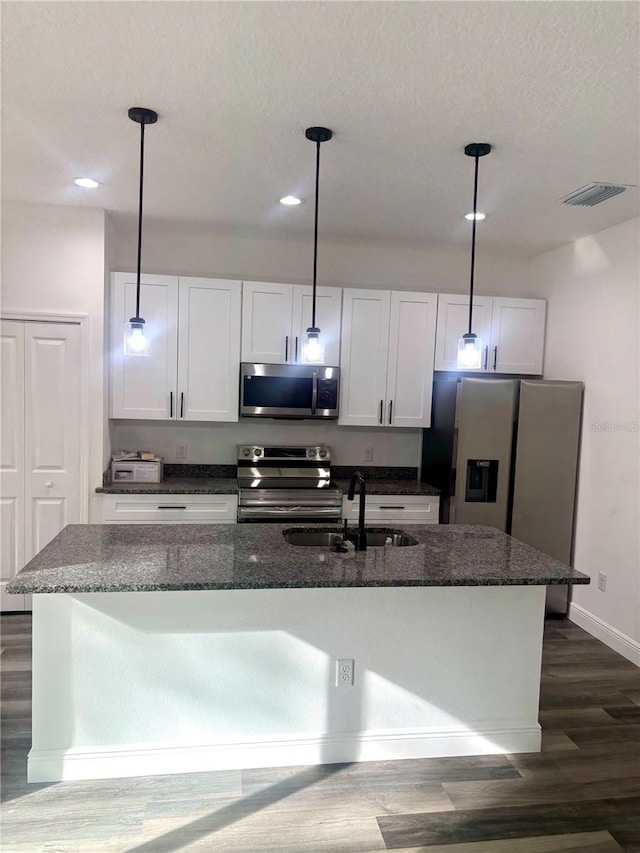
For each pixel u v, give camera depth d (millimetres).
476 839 2057
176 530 2812
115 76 2055
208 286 4070
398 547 2641
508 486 4023
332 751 2457
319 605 2404
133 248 4250
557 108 2209
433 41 1803
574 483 4043
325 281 4484
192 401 4109
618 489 3641
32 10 1685
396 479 4680
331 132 2475
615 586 3648
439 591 2480
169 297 4035
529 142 2521
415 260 4586
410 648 2477
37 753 2273
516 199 3256
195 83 2092
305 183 3113
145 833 2031
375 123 2377
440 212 3551
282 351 4180
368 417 4328
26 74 2049
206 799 2211
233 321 4117
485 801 2250
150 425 4379
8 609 3850
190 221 3928
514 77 2000
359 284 4535
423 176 2959
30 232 3652
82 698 2287
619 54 1845
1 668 3117
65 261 3697
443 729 2525
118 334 3982
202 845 1986
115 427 4328
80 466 3820
